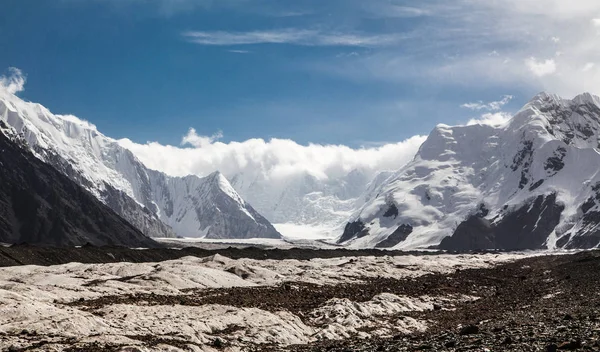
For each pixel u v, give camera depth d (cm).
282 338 6391
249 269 11588
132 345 5216
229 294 8862
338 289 10544
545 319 6881
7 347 5084
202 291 9038
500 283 13425
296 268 13475
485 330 5978
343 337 6769
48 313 6297
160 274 9806
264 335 6359
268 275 11450
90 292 8094
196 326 6381
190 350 5375
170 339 5697
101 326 6072
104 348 5144
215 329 6488
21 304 6378
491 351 4494
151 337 5800
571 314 7175
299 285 10750
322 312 7831
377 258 17525
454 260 19925
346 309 7919
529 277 14888
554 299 9862
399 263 16812
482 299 10556
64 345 5234
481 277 14375
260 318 6962
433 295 10562
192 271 10444
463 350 4641
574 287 11650
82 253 16788
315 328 7175
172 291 8731
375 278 12962
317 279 11869
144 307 7050
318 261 15838
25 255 15125
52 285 8488
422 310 9069
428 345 5106
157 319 6606
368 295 9850
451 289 11519
